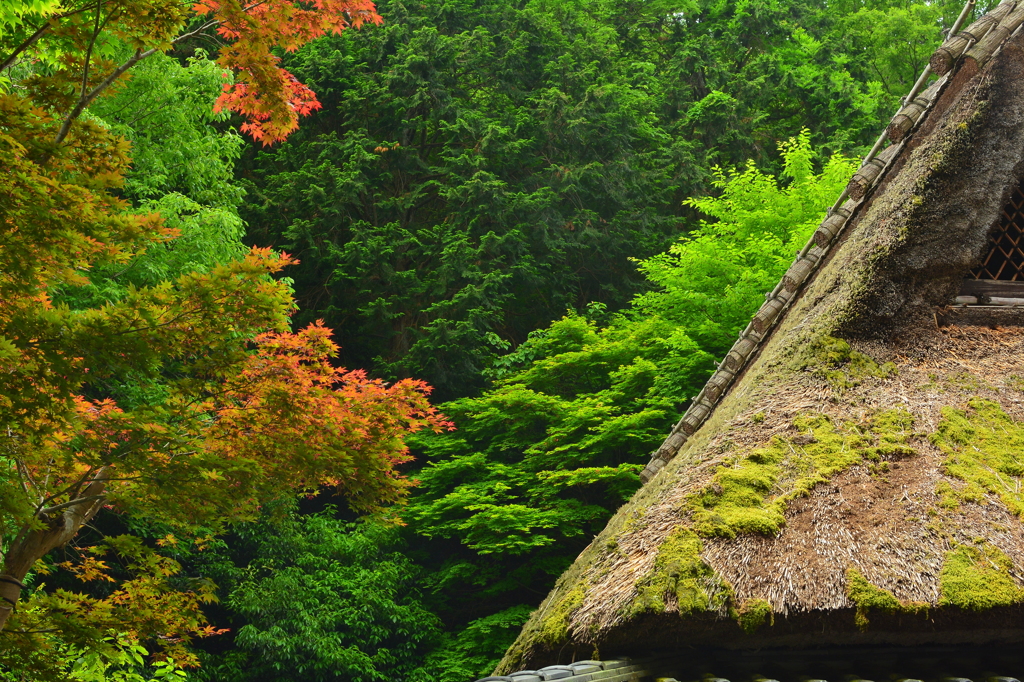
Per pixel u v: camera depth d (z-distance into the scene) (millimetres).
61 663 4465
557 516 13211
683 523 3215
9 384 3721
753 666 3283
